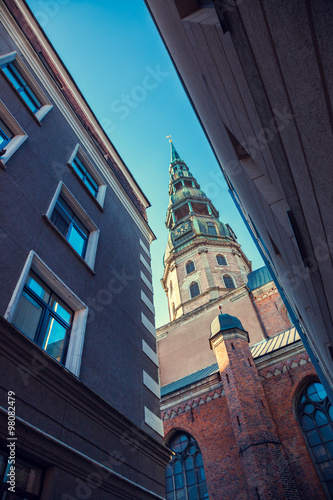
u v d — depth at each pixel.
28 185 7.51
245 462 16.19
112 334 8.49
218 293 35.19
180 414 21.77
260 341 26.75
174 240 45.75
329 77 1.62
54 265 7.29
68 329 7.17
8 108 8.10
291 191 3.12
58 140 9.94
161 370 30.91
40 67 10.66
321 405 17.92
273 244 7.12
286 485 14.83
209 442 19.53
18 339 5.14
